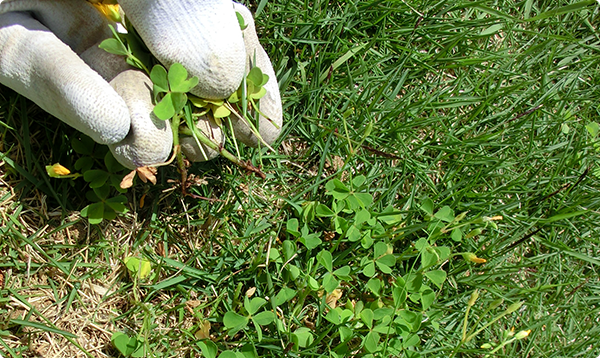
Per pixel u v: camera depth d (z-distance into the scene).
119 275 0.39
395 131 0.44
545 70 0.48
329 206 0.42
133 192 0.39
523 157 0.47
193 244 0.40
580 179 0.44
